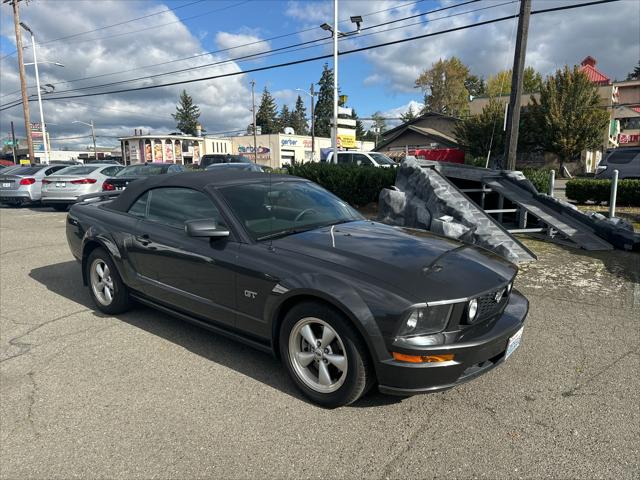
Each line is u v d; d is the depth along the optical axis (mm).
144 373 3602
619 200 12797
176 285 4008
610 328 4477
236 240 3594
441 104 70938
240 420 2971
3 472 2520
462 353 2756
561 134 31281
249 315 3428
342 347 2951
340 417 3000
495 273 3244
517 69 11492
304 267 3158
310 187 4660
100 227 4758
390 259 3186
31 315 4934
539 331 4406
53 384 3453
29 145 29281
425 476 2459
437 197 7844
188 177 4301
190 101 112750
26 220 12602
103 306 4867
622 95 42000
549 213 8695
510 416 3006
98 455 2652
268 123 113812
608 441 2744
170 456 2635
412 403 3160
